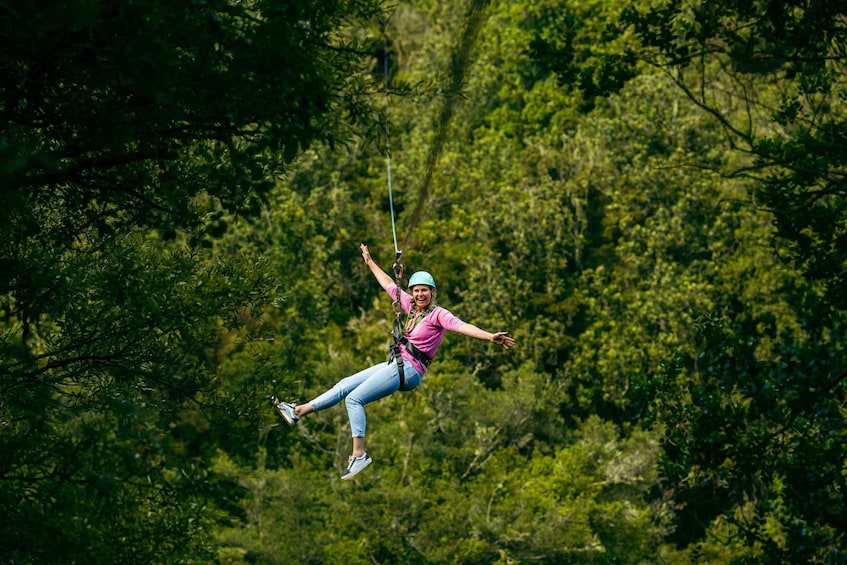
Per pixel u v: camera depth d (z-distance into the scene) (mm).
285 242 75438
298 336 69625
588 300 78188
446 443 67500
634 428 73625
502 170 88188
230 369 33156
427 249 84062
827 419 16969
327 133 11867
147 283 15664
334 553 56875
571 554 59750
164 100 9648
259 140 11664
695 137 86000
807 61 18531
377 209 88438
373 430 65312
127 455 11719
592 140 88750
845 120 19688
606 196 87438
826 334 23062
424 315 12250
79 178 12562
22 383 12969
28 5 8953
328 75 11109
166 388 17062
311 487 60250
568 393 79125
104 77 10602
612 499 66062
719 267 75062
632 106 88000
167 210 13477
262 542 57469
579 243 82438
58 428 14602
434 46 86938
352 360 69000
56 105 11398
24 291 14070
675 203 82125
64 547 11383
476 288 78375
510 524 59375
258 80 10812
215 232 13906
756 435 16344
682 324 71625
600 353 74438
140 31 9469
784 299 68000
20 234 13547
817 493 15562
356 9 11734
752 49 18719
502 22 101750
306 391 66750
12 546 11438
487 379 78062
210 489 14945
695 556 20156
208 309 16922
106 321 15734
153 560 14992
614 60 19703
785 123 20578
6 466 11883
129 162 12469
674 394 17766
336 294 82000
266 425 18359
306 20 10922
